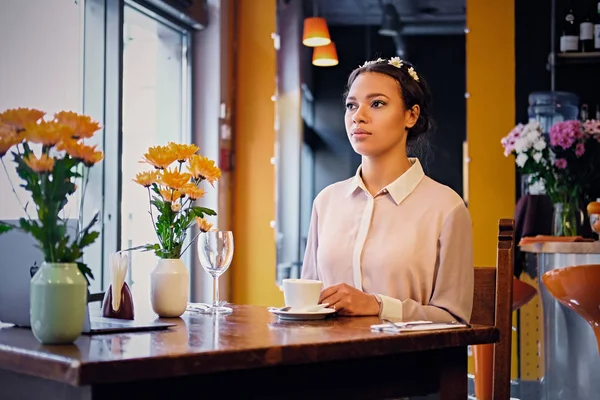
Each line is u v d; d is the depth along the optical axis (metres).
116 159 4.14
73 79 3.73
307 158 5.25
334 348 1.46
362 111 2.25
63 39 3.64
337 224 2.33
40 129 1.46
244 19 5.35
